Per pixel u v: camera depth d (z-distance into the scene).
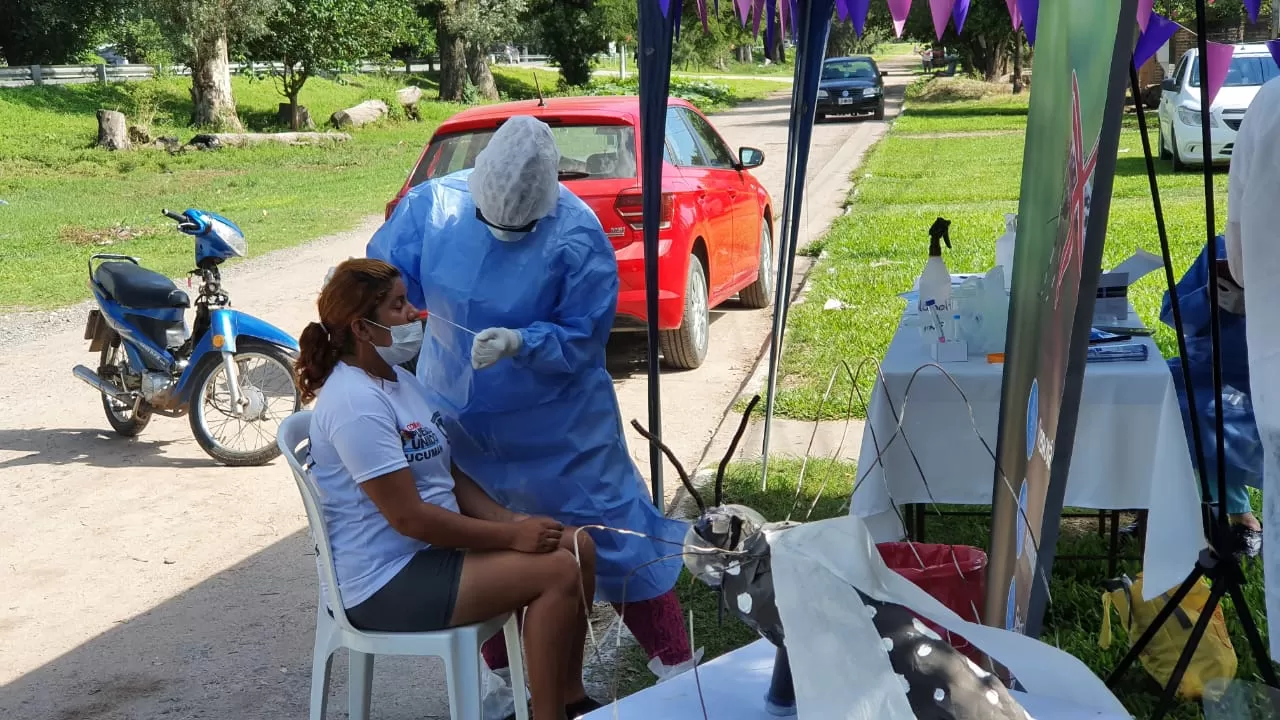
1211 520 3.11
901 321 4.72
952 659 1.97
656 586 3.57
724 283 8.40
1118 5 2.04
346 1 30.81
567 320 3.42
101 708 3.93
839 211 14.96
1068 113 2.33
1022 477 2.66
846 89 29.23
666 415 6.86
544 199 3.28
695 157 8.13
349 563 3.05
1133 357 3.81
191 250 14.20
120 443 6.92
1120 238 11.10
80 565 5.12
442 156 7.30
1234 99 15.52
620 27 43.75
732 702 2.26
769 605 2.03
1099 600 4.07
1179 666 3.08
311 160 24.61
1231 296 3.85
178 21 28.05
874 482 3.89
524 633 3.04
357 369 3.08
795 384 7.06
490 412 3.46
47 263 13.39
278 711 3.88
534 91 47.16
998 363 3.93
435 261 3.48
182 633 4.46
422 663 4.20
